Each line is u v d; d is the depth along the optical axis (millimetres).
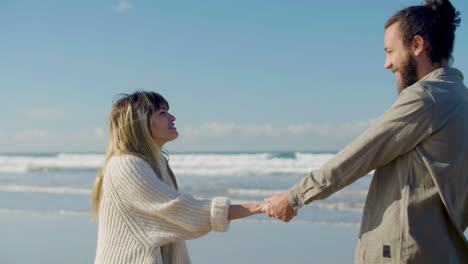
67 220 8133
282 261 5461
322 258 5531
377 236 1933
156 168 2359
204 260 5637
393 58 2078
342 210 8781
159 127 2445
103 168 2369
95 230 7215
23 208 9688
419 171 1856
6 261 5648
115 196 2199
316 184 2049
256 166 22766
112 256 2154
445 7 1982
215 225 2174
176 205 2158
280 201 2160
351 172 1966
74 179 17406
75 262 5492
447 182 1831
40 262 5543
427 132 1840
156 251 2162
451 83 1942
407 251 1834
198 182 15578
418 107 1848
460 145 1863
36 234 7074
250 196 11227
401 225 1855
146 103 2420
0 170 26250
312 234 6824
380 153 1910
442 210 1855
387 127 1893
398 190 1899
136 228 2178
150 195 2172
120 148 2326
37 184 15289
